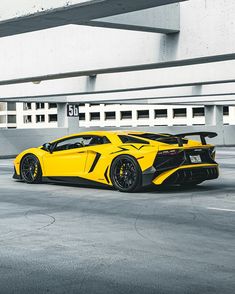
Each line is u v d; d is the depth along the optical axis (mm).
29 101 26969
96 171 10062
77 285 3994
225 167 15969
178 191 9859
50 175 10883
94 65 12578
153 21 10219
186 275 4242
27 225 6418
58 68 13305
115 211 7500
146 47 11602
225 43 10148
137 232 5984
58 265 4570
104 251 5070
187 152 9539
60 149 10836
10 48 14469
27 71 14039
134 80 19188
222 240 5543
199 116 76375
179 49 10969
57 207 7895
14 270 4418
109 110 88188
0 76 14805
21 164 11406
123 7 6609
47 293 3801
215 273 4293
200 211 7461
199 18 10555
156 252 5020
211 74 16562
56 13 6844
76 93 21234
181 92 23891
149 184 9406
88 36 12680
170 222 6605
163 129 29797
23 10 7051
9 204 8203
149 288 3908
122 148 9727
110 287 3939
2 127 113812
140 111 84062
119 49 12094
